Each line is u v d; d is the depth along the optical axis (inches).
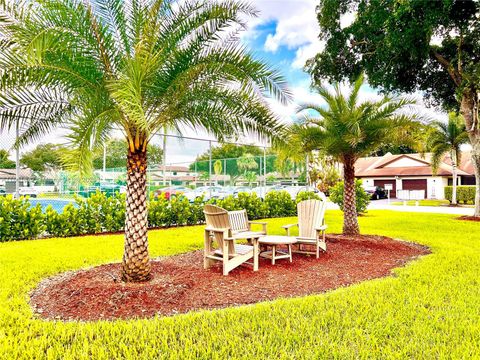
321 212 286.4
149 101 182.5
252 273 213.3
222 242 218.2
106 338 119.3
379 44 458.6
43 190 507.2
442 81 544.7
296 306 150.7
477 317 138.7
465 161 1274.6
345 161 363.6
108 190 583.8
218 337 120.2
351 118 328.8
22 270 210.7
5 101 154.0
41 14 150.7
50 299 162.1
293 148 199.9
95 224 368.8
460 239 346.0
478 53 478.6
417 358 106.2
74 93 169.0
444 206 895.7
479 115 546.9
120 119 174.1
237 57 174.1
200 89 186.5
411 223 494.6
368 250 285.7
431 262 237.1
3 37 145.9
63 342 116.3
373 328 127.3
